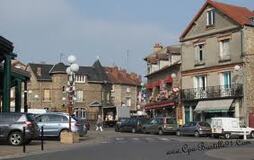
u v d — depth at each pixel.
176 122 47.84
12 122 25.11
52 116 30.89
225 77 49.44
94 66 90.50
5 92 30.30
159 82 61.66
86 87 86.94
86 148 24.41
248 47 47.31
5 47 29.38
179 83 56.12
